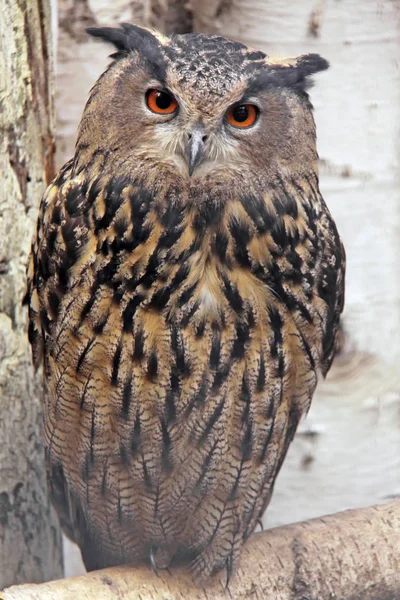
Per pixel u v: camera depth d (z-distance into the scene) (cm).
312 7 684
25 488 664
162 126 649
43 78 659
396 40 686
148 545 667
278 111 651
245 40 687
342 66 685
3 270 659
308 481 689
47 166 661
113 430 657
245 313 652
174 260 650
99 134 650
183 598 657
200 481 660
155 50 650
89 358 653
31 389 663
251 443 658
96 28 654
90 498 664
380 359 688
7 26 655
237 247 651
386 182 686
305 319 655
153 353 652
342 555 661
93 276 651
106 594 650
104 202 650
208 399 654
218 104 649
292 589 660
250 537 662
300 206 653
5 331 660
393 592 662
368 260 687
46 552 668
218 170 650
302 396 659
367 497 689
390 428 689
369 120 686
